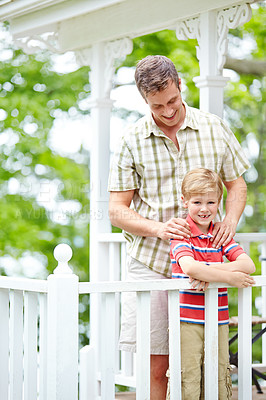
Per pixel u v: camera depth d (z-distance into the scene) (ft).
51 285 11.26
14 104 40.45
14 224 40.27
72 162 41.04
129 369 18.10
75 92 41.19
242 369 12.71
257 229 41.32
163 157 13.19
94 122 20.10
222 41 16.30
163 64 12.42
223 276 12.16
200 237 12.64
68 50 20.89
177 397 12.17
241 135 41.91
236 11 15.88
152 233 12.80
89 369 10.79
